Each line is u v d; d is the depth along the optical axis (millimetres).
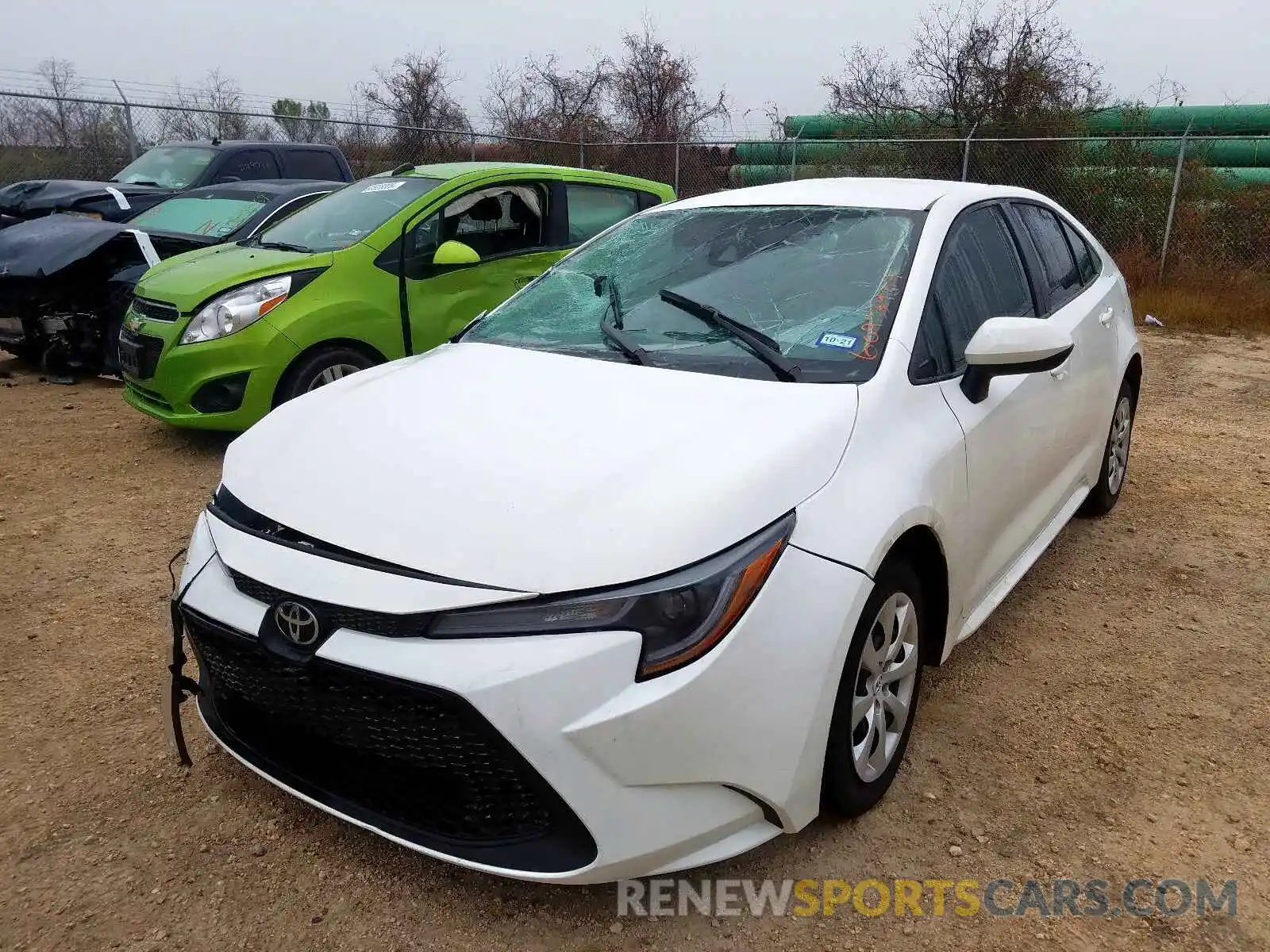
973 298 3248
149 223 8484
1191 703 3232
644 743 2014
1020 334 2848
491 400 2754
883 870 2447
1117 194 13742
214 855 2486
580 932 2252
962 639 3006
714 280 3250
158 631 3656
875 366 2732
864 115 18328
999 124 16672
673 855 2111
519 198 6633
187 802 2686
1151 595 4043
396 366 3285
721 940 2230
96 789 2734
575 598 2031
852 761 2418
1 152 12805
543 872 2057
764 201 3602
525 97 23922
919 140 14070
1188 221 13242
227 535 2418
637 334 3121
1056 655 3547
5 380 7691
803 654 2174
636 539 2094
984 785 2791
